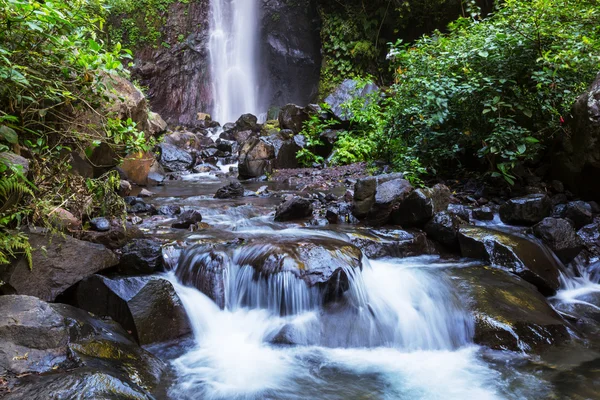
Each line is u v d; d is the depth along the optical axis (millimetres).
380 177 6395
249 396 3297
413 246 5418
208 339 4094
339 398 3309
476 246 5293
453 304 4328
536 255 5215
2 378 2854
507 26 6949
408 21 14969
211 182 10258
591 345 4070
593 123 6016
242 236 5125
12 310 3232
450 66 7297
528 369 3689
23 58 4121
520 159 7340
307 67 20219
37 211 4129
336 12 16328
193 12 20578
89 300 4074
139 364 3422
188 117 20109
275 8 20734
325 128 12070
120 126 5070
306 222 6105
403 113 7984
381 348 4062
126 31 19547
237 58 21281
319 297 4250
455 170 7973
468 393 3375
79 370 2941
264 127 15039
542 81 6363
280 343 3990
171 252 4672
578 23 6645
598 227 5879
